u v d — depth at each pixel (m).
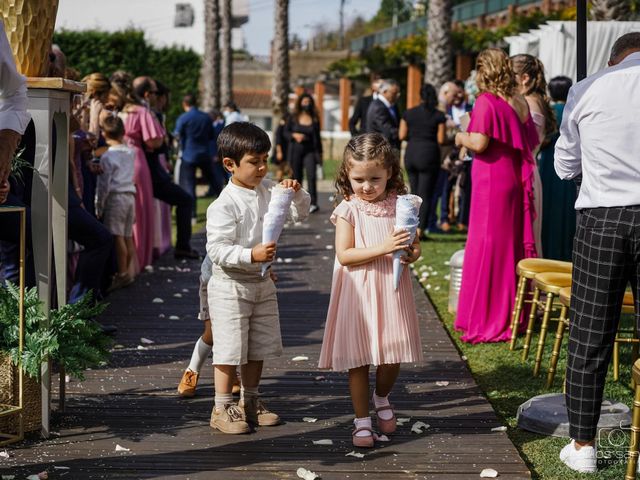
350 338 4.13
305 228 13.02
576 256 3.85
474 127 6.12
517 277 6.27
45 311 4.15
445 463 3.97
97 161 7.14
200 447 4.14
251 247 4.27
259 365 4.48
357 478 3.80
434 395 5.02
